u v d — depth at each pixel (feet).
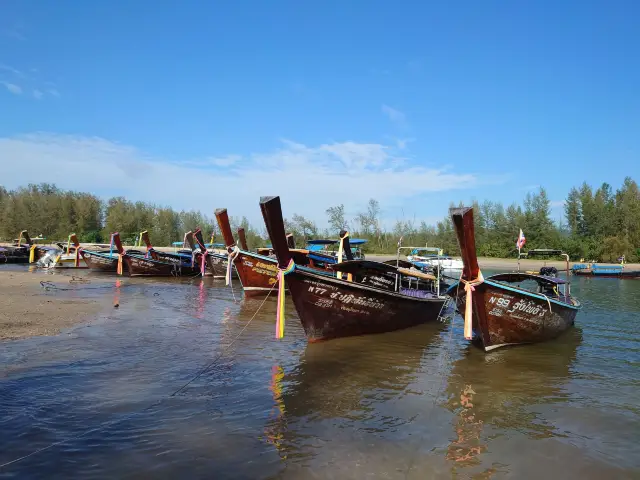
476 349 39.86
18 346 33.63
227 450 19.19
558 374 32.12
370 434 21.39
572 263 184.24
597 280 125.80
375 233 242.99
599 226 201.57
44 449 18.61
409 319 49.06
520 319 38.70
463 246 32.78
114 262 113.70
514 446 20.45
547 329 42.01
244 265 68.03
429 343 41.98
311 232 216.54
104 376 28.04
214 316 51.93
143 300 62.90
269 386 27.76
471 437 21.34
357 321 42.29
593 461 19.06
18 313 46.16
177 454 18.65
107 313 49.83
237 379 28.81
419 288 65.10
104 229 268.82
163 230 280.31
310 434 21.15
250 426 21.77
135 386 26.58
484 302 35.94
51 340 35.81
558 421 23.43
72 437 19.80
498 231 232.94
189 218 287.89
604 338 44.93
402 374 31.50
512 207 231.91
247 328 45.03
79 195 290.35
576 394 27.78
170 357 33.09
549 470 18.33
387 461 18.78
